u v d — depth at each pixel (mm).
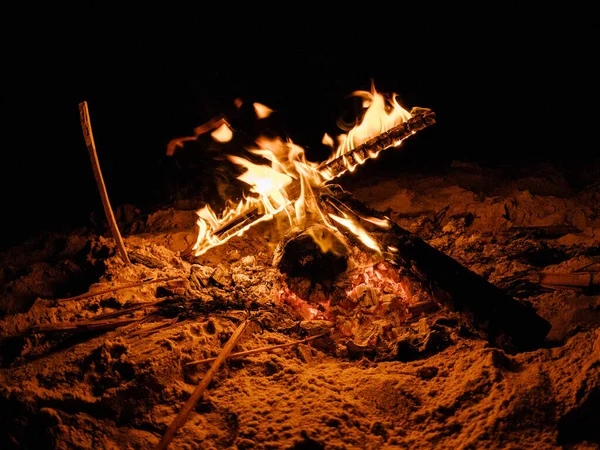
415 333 852
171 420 678
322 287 949
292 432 642
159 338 789
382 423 655
